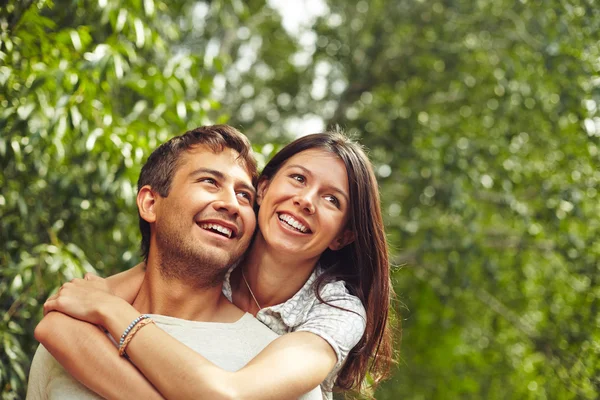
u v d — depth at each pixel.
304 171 1.95
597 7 4.36
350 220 2.05
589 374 4.53
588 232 4.94
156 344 1.66
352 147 2.03
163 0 4.09
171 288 1.83
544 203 4.89
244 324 1.88
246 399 1.60
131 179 3.04
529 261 5.44
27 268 2.80
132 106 3.81
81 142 2.96
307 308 2.00
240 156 1.92
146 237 2.00
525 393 5.29
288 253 1.93
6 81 2.70
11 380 2.68
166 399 1.64
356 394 2.34
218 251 1.79
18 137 2.82
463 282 5.02
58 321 1.74
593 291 4.75
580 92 4.59
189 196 1.80
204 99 3.49
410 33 6.18
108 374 1.66
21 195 2.96
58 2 3.51
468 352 6.00
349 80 6.31
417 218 5.47
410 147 5.40
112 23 3.15
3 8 2.75
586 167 4.82
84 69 2.79
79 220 3.24
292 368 1.70
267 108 6.88
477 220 5.35
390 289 2.26
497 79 5.13
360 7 6.55
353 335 1.93
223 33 6.50
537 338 4.99
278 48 7.14
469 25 5.80
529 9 5.20
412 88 6.14
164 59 3.65
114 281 1.94
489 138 5.20
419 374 6.12
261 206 1.98
